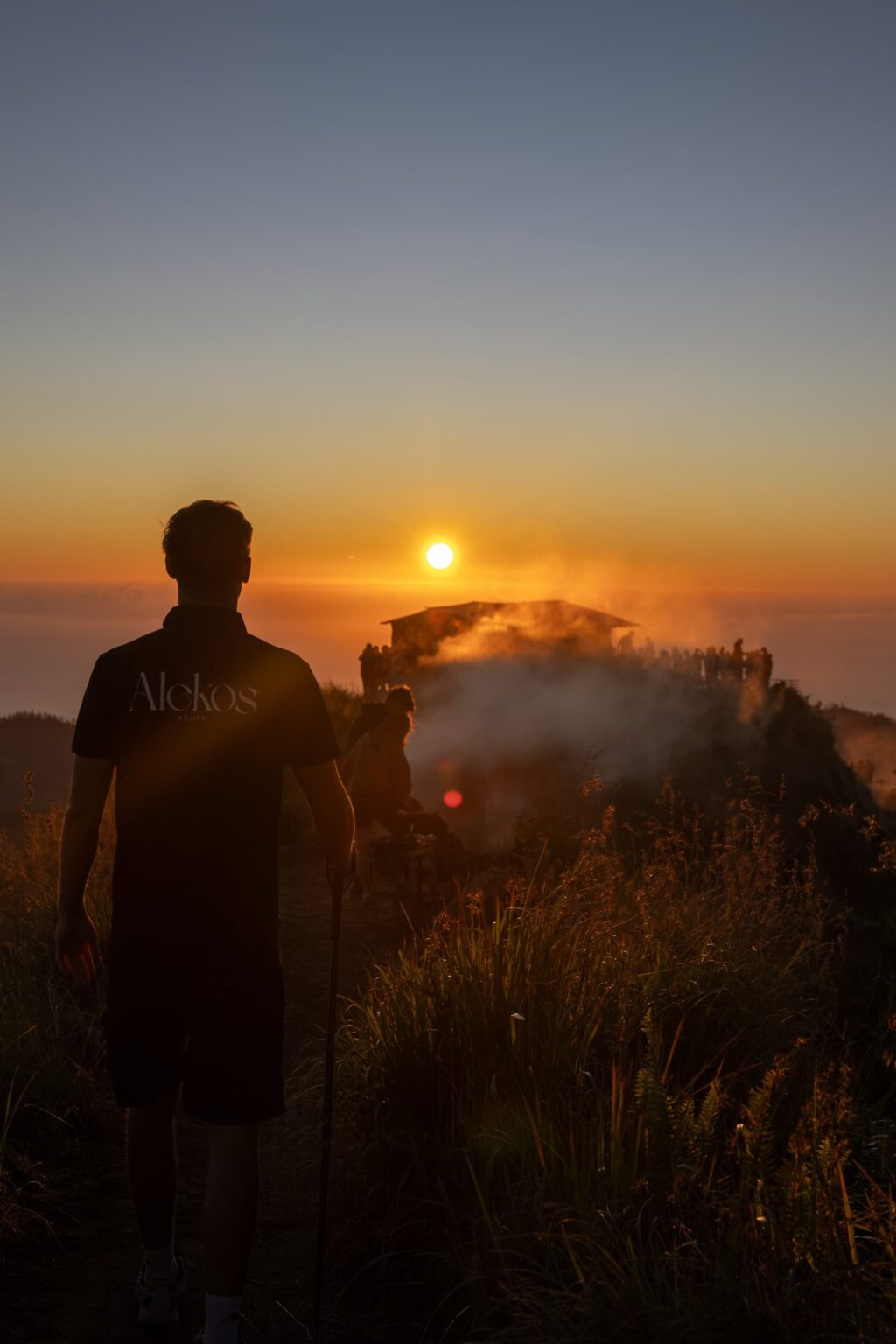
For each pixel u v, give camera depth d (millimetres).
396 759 8250
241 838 2730
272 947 2756
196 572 2887
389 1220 3111
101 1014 4891
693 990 4090
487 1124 3217
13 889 7035
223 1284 2604
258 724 2787
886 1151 3100
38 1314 2900
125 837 2730
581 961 4094
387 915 7824
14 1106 3973
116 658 2828
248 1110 2652
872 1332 2197
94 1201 3566
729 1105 3312
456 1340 2734
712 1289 2371
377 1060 3645
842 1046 4156
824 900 6109
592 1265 2590
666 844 6672
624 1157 2949
